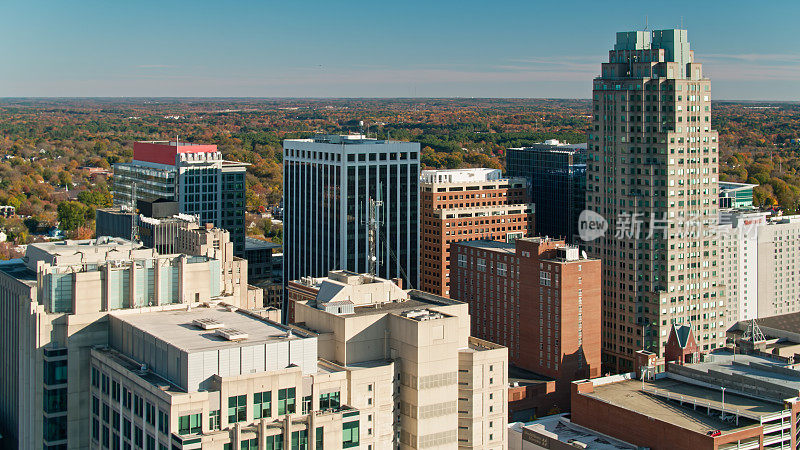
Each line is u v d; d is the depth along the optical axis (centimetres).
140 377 17025
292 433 16688
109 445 18250
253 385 16538
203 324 18162
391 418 19212
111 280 19338
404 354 19400
